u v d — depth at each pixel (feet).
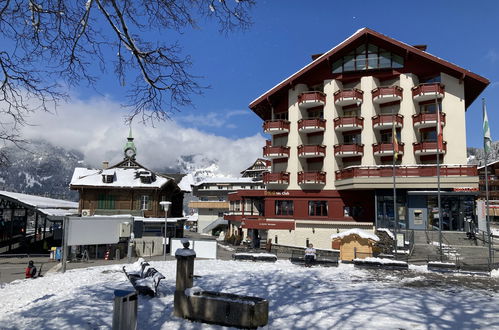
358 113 132.98
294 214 135.64
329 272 63.05
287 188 138.41
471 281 54.08
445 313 34.04
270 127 140.77
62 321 29.68
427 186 112.06
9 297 50.78
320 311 34.50
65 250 74.74
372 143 128.06
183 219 157.48
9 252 128.06
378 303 38.01
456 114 120.67
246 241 159.84
